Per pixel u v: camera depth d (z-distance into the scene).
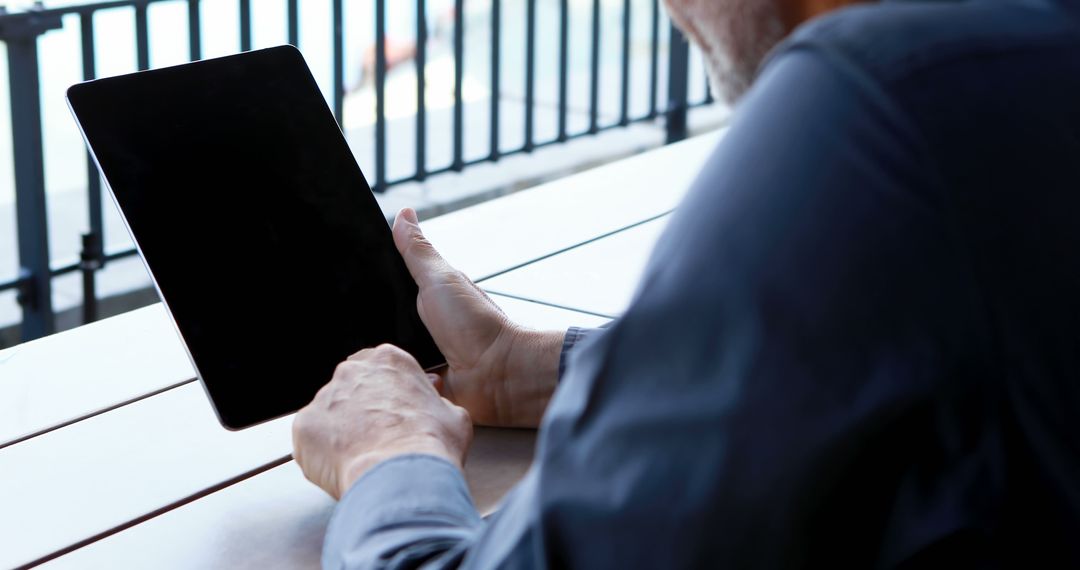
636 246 1.78
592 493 0.68
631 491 0.66
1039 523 0.70
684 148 2.33
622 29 4.77
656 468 0.66
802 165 0.65
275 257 1.22
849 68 0.66
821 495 0.66
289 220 1.24
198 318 1.16
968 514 0.68
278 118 1.28
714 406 0.64
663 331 0.67
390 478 0.92
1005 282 0.65
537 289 1.60
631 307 0.68
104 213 4.13
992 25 0.69
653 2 4.75
